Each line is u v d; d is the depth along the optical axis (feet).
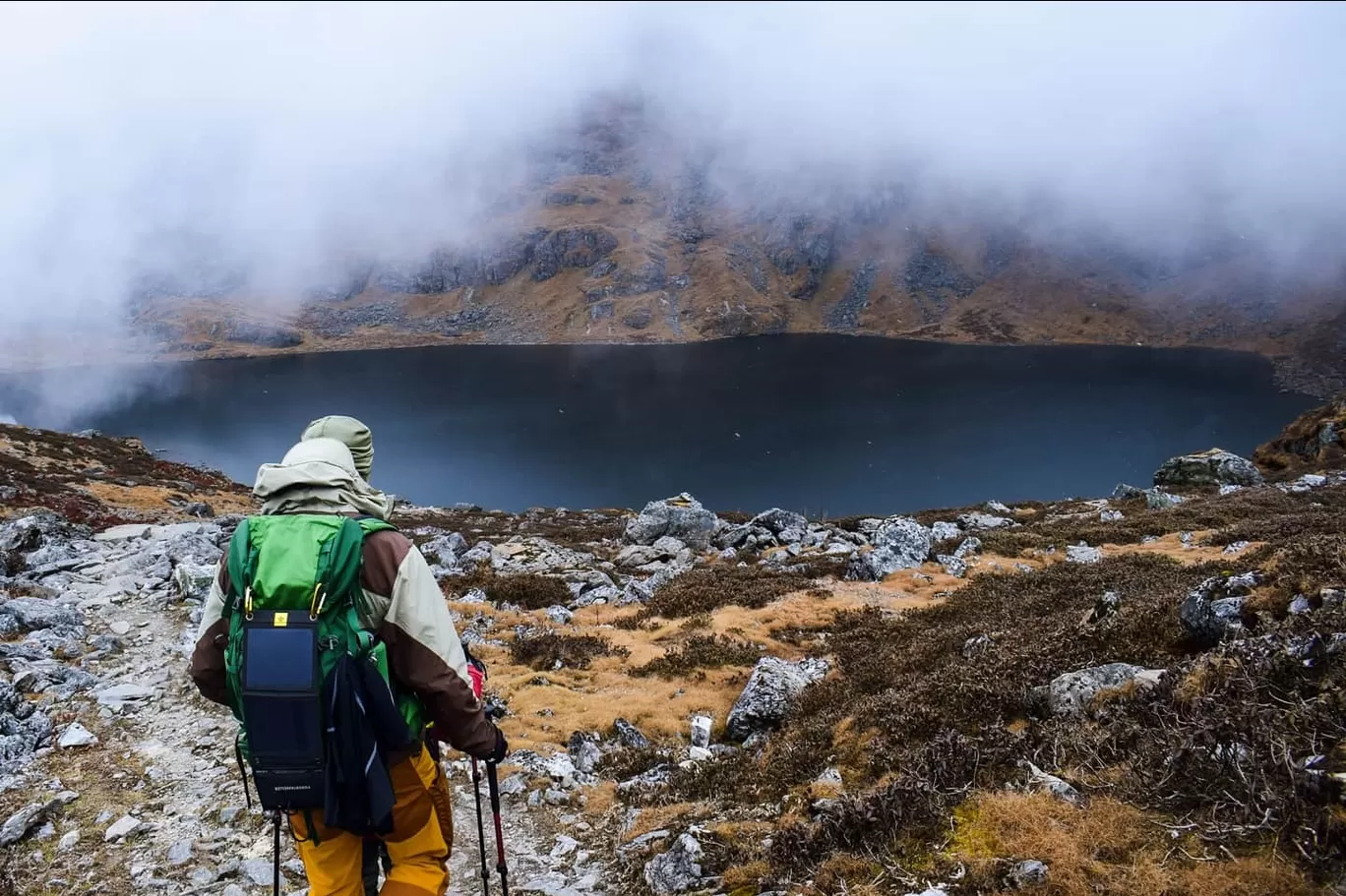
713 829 24.44
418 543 110.32
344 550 10.44
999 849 17.13
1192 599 30.12
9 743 30.94
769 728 41.32
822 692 41.65
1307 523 78.84
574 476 462.19
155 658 42.70
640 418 609.01
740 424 579.89
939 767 21.66
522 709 43.98
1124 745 20.83
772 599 72.54
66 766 29.96
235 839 24.79
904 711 30.66
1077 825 16.94
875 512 390.42
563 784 32.58
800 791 27.25
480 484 449.06
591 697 46.24
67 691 37.17
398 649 10.95
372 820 10.44
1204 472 176.76
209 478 242.78
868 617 64.28
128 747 31.78
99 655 42.98
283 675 9.96
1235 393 651.66
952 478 441.27
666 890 21.83
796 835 20.95
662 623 66.80
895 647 47.93
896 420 579.48
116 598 53.47
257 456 517.14
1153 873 14.57
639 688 49.65
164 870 23.18
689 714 45.03
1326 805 14.40
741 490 431.43
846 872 18.30
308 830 11.12
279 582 10.21
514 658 55.72
